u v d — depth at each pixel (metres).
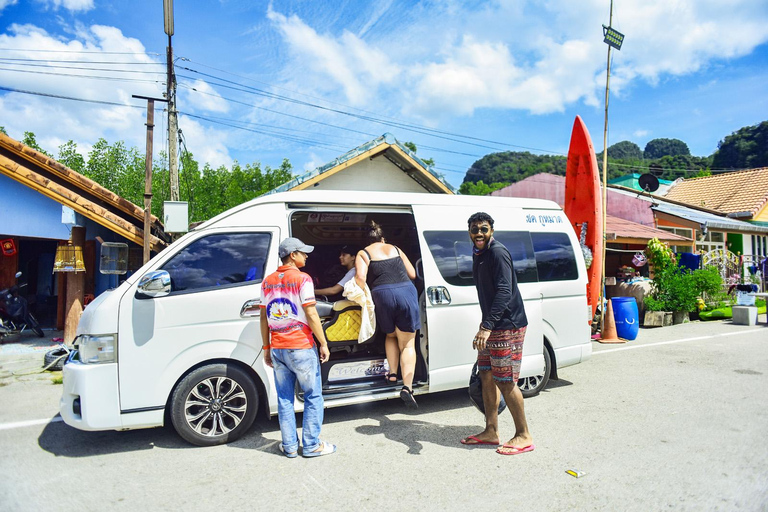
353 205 4.84
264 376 4.25
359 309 4.97
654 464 3.63
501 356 3.83
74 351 4.18
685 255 13.48
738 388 5.70
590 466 3.62
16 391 6.09
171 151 13.48
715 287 12.38
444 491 3.26
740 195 19.98
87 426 3.76
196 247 4.29
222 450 4.04
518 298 3.89
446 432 4.42
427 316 4.84
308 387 3.84
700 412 4.83
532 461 3.72
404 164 11.95
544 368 5.45
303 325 3.81
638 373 6.52
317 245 7.17
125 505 3.14
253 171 30.75
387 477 3.49
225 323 4.15
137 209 10.65
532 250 5.55
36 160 9.66
